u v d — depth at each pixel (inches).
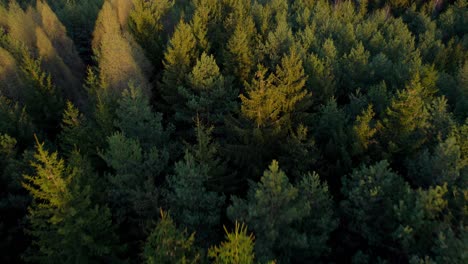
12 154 1140.5
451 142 901.2
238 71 1533.0
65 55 2065.7
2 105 1311.5
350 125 1194.0
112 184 1021.8
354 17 2763.3
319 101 1432.1
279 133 1139.9
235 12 1980.8
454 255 660.1
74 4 2672.2
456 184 909.8
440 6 3272.6
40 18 2357.3
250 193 853.2
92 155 1176.8
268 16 2297.0
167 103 1633.9
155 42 1809.8
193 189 859.4
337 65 1658.5
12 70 1600.6
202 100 1280.8
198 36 1662.2
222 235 997.8
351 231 934.4
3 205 1085.8
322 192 840.3
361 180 842.8
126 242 976.9
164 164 1030.4
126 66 1437.0
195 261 617.6
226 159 1191.6
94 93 1445.6
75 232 757.9
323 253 879.1
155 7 1961.1
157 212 925.8
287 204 772.0
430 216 763.4
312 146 1093.8
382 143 1123.9
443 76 1699.1
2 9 2471.7
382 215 853.2
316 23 2468.0
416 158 1032.8
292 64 1211.9
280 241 783.7
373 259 867.4
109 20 1850.4
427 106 1205.7
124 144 930.7
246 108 1152.8
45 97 1599.4
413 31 2891.2
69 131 1196.5
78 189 778.8
